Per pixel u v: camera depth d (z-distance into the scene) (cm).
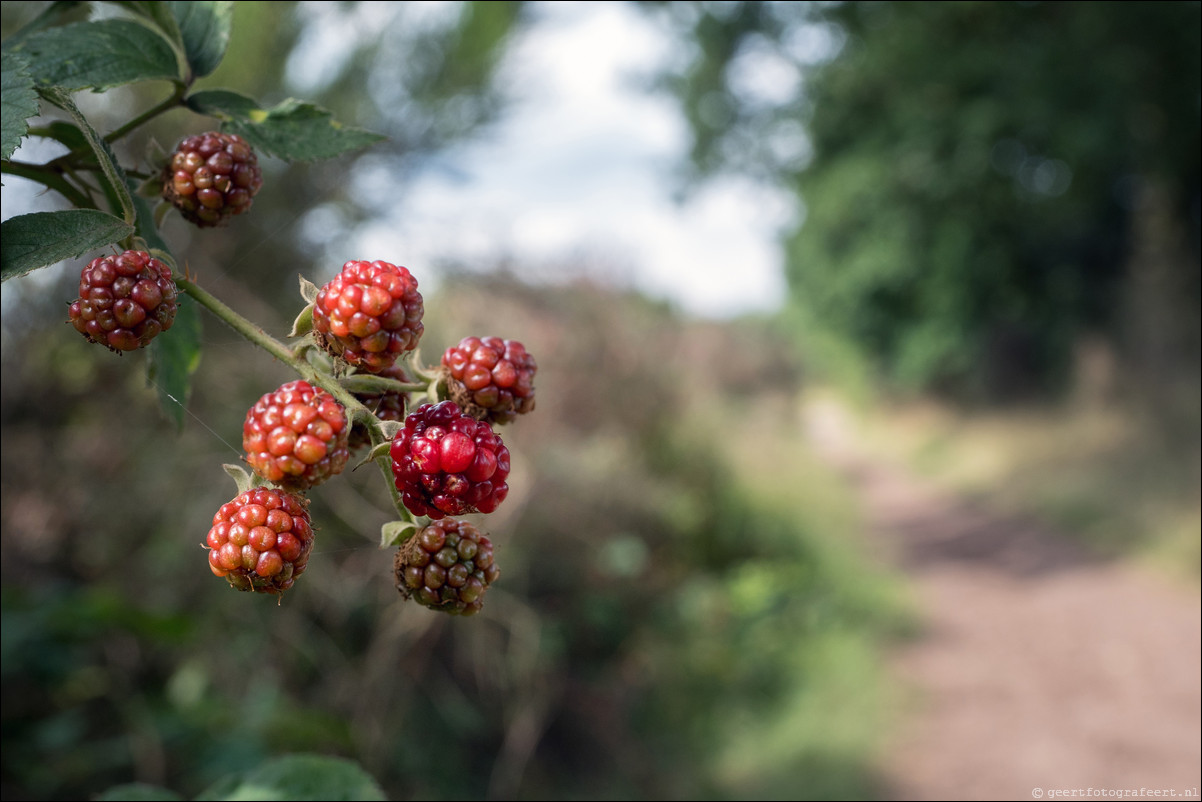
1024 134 1368
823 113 1548
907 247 1662
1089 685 593
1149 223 1430
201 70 102
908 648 679
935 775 471
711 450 778
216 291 390
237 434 395
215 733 294
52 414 364
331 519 411
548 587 502
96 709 327
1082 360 1570
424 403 102
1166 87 1278
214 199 97
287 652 380
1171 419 1211
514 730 420
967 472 1544
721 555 731
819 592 743
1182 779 464
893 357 2103
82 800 284
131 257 75
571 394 583
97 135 78
